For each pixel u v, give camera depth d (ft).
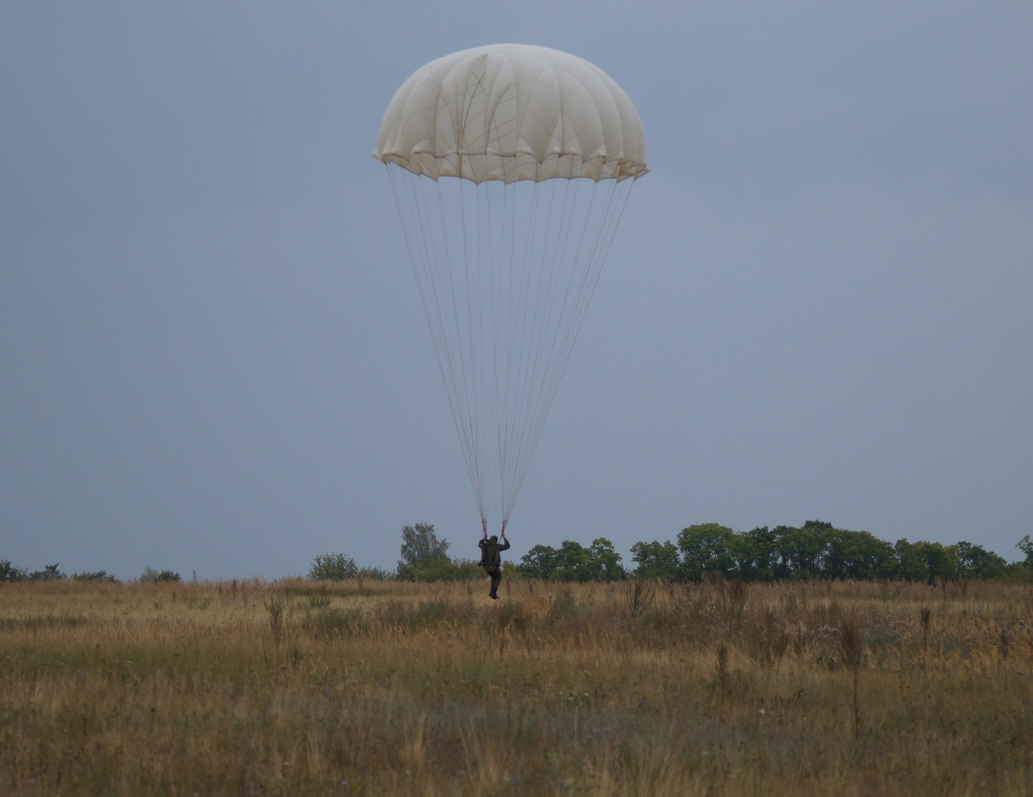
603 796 93.97
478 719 130.11
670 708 141.49
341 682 154.20
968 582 414.62
